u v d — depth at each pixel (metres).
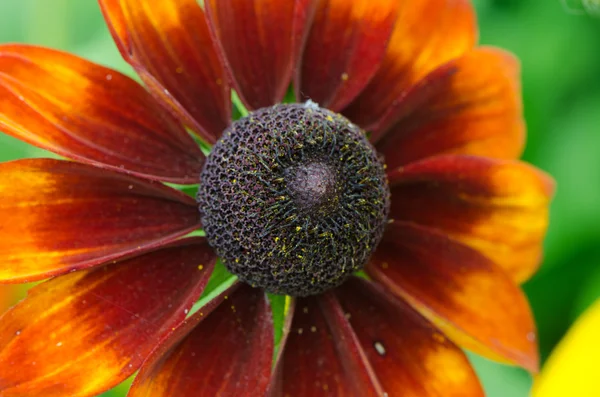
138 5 0.17
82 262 0.16
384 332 0.17
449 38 0.18
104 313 0.16
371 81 0.18
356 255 0.17
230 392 0.16
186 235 0.17
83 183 0.17
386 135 0.18
